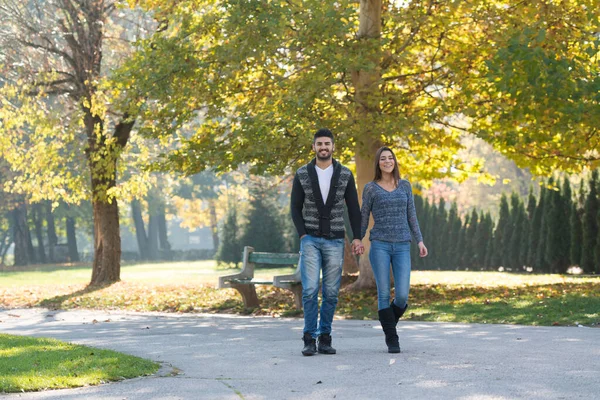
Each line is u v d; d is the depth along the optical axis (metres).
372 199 10.62
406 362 9.12
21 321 18.50
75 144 31.47
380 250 10.50
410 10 21.66
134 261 92.44
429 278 31.44
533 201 38.88
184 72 22.50
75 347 10.90
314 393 7.32
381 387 7.52
